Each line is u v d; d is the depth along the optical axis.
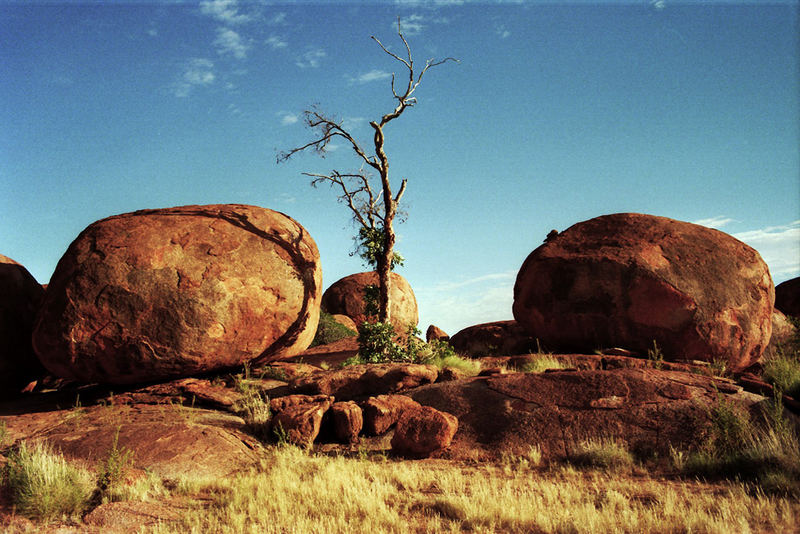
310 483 8.38
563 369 12.28
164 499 7.95
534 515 6.81
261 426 11.23
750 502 6.93
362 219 19.02
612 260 14.80
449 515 7.09
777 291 23.88
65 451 9.52
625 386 10.68
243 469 9.50
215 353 12.83
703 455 8.91
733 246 15.30
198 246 13.23
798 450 8.48
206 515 7.27
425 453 10.32
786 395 11.02
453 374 12.92
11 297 14.10
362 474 8.99
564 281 15.30
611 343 14.69
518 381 11.57
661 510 6.85
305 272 14.69
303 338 14.73
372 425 11.34
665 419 9.92
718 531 5.96
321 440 11.39
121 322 12.11
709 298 14.04
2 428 10.29
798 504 6.78
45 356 12.27
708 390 10.34
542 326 15.84
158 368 12.40
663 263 14.51
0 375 13.60
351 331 26.23
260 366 14.66
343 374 12.70
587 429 10.12
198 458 9.50
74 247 12.91
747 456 8.57
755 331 14.26
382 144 17.97
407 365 12.84
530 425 10.48
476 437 10.66
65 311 12.05
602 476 8.66
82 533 6.77
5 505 7.43
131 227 13.20
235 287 13.09
